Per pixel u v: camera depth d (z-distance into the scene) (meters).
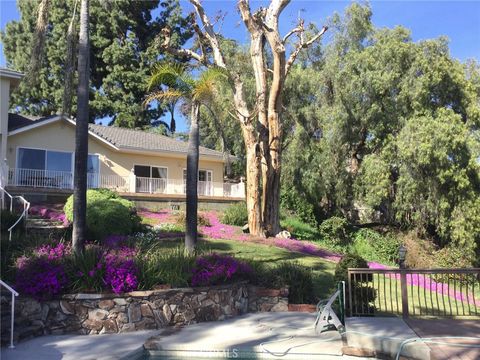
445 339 7.03
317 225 29.38
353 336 7.36
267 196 21.94
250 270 10.60
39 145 24.16
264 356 7.12
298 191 29.67
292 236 24.62
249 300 10.41
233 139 32.91
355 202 30.47
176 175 30.55
